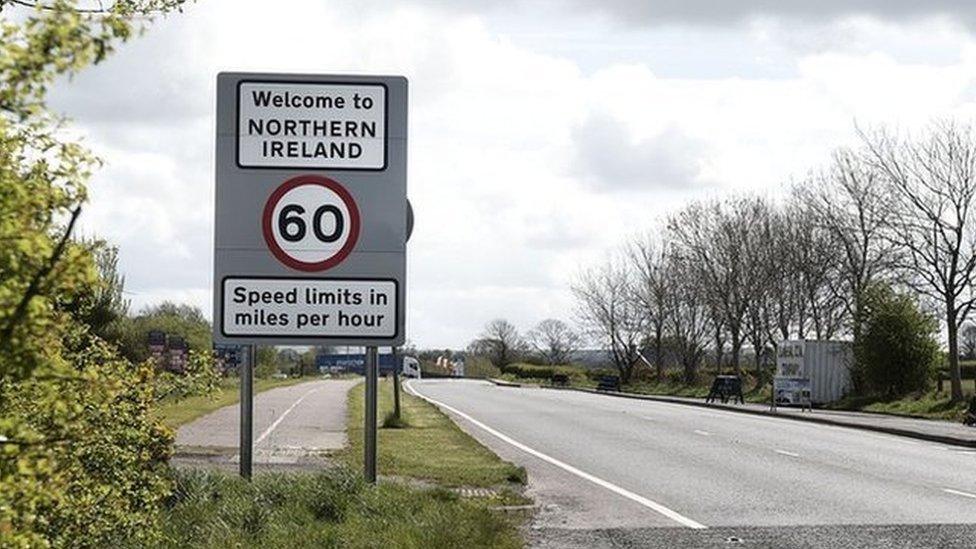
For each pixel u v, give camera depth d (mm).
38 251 7137
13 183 7383
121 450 14086
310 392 113188
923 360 88000
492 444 51812
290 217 24297
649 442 53062
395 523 22359
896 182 132250
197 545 19172
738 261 131375
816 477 37688
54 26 7320
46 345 8164
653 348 171250
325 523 22250
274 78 24188
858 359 90438
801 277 125875
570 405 94812
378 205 24422
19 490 7809
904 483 35938
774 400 90250
